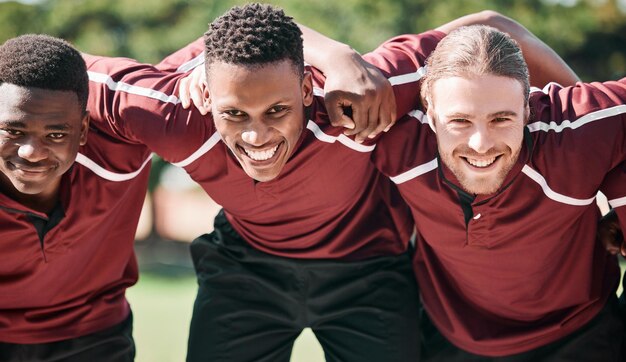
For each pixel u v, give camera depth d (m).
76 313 3.68
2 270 3.46
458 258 3.53
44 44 3.24
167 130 3.37
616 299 3.75
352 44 15.18
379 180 3.75
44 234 3.41
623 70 17.81
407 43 3.54
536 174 3.29
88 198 3.46
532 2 15.87
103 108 3.47
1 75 3.18
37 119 3.15
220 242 3.88
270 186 3.45
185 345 7.64
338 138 3.38
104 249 3.65
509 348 3.66
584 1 16.45
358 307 3.77
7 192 3.35
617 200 3.33
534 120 3.32
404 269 3.85
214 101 3.12
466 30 3.16
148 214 23.06
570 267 3.52
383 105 3.24
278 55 3.06
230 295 3.83
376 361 3.70
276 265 3.77
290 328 3.86
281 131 3.13
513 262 3.45
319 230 3.66
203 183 3.54
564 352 3.64
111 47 17.25
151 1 17.08
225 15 3.10
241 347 3.80
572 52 17.39
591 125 3.28
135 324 9.00
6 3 17.72
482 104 3.05
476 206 3.33
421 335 3.89
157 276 15.25
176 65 3.69
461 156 3.14
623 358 3.73
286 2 15.38
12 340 3.63
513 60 3.08
